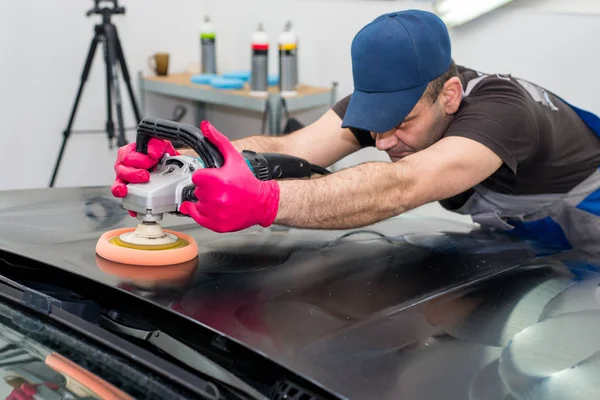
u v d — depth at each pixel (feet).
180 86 9.98
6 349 2.90
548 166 4.50
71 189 4.84
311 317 2.95
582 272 3.83
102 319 3.07
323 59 9.83
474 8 7.95
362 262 3.77
